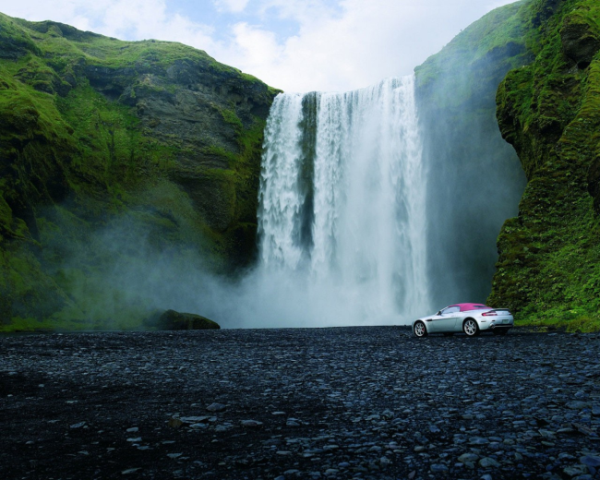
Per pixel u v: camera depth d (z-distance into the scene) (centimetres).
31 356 1534
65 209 4856
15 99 4541
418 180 5600
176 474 453
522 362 1147
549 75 3694
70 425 650
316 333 2766
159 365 1292
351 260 5888
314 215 6188
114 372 1165
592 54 3503
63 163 4941
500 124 4181
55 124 5066
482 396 771
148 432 609
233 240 5938
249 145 6412
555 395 759
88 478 446
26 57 5819
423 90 5659
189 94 6172
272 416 688
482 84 5188
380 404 748
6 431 622
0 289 3578
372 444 533
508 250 2970
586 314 2316
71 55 6178
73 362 1374
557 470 437
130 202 5422
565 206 2930
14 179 4216
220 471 459
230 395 855
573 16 3662
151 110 5969
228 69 6525
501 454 483
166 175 5719
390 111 5925
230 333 2873
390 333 2614
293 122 6538
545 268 2761
